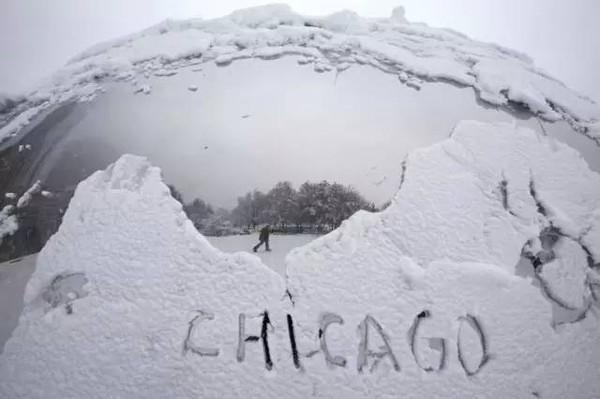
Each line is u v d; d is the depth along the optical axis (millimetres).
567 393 4359
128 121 6656
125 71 7961
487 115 6648
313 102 6707
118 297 4512
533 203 5137
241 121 6387
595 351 4562
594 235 5105
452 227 4863
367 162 5723
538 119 6832
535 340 4473
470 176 5199
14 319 4633
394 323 4449
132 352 4324
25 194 5969
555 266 4883
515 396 4297
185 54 8016
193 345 4371
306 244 4918
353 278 4586
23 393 4207
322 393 4223
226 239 5039
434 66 7531
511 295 4578
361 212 5043
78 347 4340
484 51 8883
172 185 5520
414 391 4254
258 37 8219
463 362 4383
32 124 7551
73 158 6199
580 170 5527
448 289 4559
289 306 4473
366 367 4324
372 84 7121
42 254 4758
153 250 4723
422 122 6352
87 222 4891
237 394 4211
